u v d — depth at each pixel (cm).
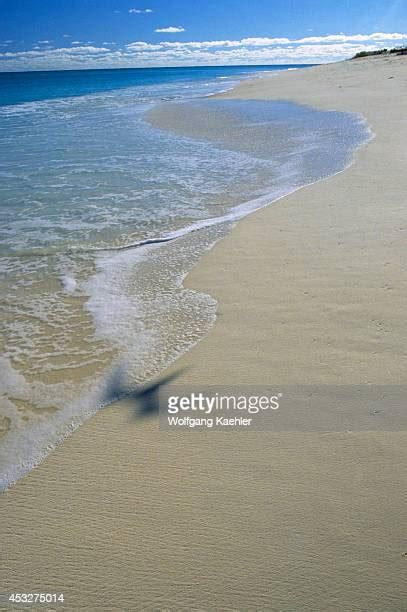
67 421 297
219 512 232
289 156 936
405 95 1573
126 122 1623
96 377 335
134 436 282
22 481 255
